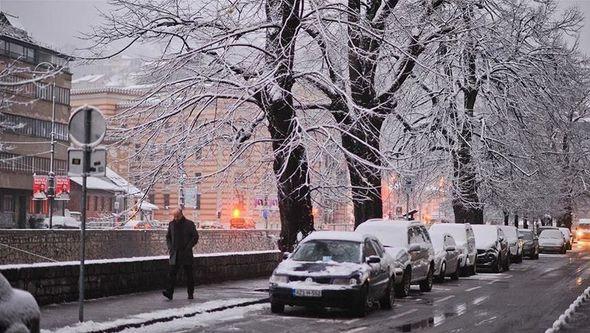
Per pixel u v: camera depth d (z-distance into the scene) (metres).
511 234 42.81
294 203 23.27
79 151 13.60
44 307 15.81
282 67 22.42
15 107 69.50
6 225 69.50
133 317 14.56
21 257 31.61
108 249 34.28
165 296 18.14
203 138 23.89
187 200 41.22
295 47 23.52
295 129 22.20
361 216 26.86
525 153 38.78
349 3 25.14
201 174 28.28
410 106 34.28
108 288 18.25
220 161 26.48
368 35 23.41
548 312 17.86
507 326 15.24
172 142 23.77
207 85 23.59
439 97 33.81
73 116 13.66
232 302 17.73
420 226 23.89
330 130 25.19
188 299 18.23
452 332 14.30
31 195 72.69
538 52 37.03
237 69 23.11
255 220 61.75
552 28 37.78
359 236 17.78
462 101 38.84
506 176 39.28
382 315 17.03
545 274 33.00
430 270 23.88
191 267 18.34
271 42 22.45
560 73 38.12
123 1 22.83
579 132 51.97
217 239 40.50
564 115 40.94
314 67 25.62
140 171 24.23
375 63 24.33
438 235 28.38
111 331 13.20
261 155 25.80
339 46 22.72
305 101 26.36
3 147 62.97
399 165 28.11
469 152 36.56
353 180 25.27
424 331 14.38
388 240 22.27
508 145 38.34
